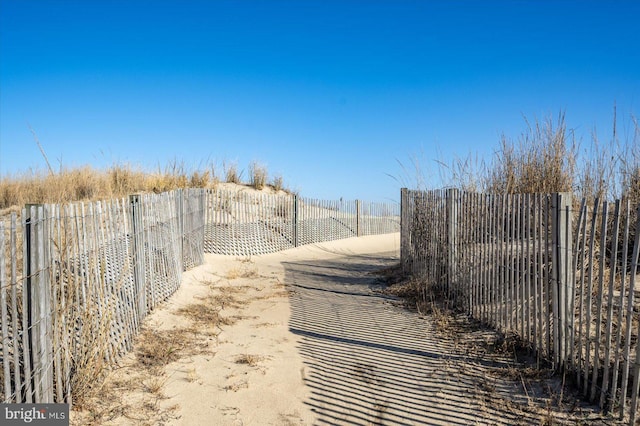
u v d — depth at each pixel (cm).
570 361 422
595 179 647
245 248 1461
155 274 708
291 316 725
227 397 437
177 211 878
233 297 856
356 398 435
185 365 507
